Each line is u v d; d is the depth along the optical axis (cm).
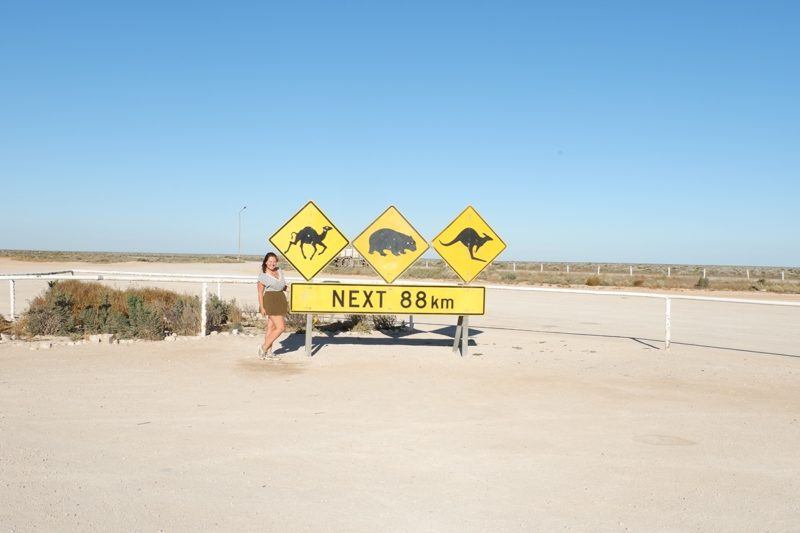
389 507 569
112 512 548
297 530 520
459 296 1388
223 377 1103
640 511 570
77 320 1647
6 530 507
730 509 578
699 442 779
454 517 550
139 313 1568
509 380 1127
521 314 2500
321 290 1358
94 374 1102
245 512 553
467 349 1408
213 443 739
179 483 616
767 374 1229
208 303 1755
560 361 1334
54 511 546
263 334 1619
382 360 1300
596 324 2172
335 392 1007
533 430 816
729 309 2983
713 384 1128
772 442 784
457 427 822
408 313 1384
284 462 680
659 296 1512
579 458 710
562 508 573
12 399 923
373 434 784
